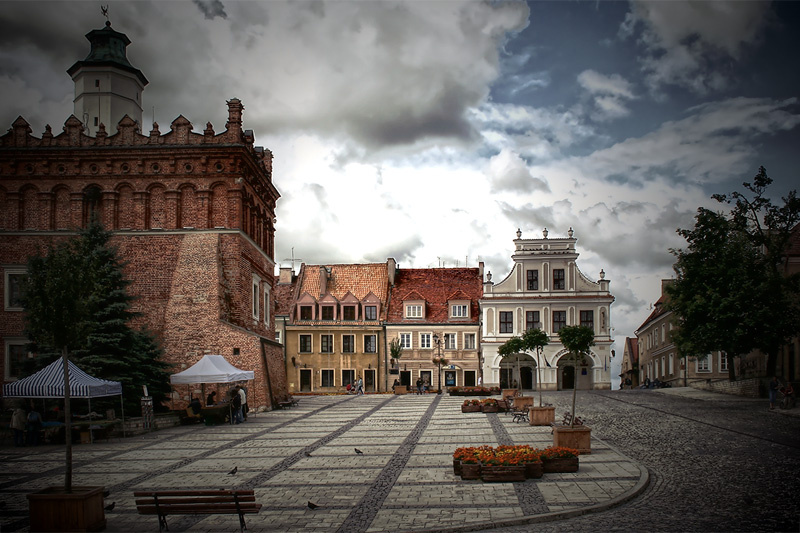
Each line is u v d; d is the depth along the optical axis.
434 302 75.88
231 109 45.12
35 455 25.59
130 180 44.53
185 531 14.25
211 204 44.34
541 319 70.56
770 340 44.22
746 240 46.31
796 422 30.89
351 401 51.41
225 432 31.62
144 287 43.31
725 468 19.17
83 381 29.02
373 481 18.56
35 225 44.50
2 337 43.28
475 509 15.12
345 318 74.50
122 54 52.91
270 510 15.68
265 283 51.44
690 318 47.69
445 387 72.19
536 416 30.92
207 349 42.38
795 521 13.50
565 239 71.25
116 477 20.36
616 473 18.44
